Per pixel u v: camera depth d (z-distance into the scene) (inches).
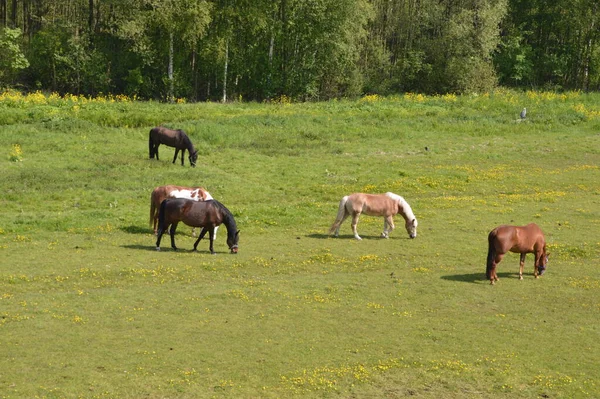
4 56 2124.8
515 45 2578.7
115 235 727.1
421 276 612.7
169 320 491.5
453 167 1133.1
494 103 1745.8
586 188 1018.7
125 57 2303.2
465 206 902.4
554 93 2111.2
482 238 749.3
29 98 1521.9
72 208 836.0
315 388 395.5
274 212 844.0
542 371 422.6
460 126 1455.5
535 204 916.0
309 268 633.6
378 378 410.0
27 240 691.4
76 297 534.9
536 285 590.2
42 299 526.6
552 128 1480.1
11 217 770.2
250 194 946.1
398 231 782.5
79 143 1183.6
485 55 2346.2
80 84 2279.8
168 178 989.8
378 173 1083.9
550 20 2709.2
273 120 1438.2
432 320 504.7
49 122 1282.0
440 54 2429.9
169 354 433.4
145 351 436.1
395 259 666.2
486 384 406.0
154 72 2311.8
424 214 853.8
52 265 612.4
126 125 1349.7
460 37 2320.4
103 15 2559.1
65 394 378.3
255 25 2253.9
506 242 588.4
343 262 651.5
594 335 480.1
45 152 1104.8
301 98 2372.0
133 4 2092.8
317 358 434.6
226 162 1133.7
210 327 480.4
